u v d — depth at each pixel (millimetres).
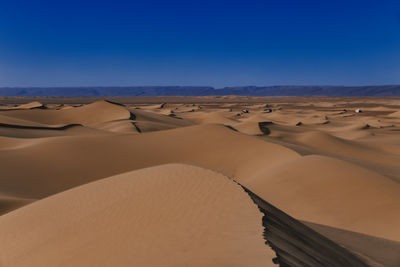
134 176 12047
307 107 198500
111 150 32719
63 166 28781
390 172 31734
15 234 9828
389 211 15531
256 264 5426
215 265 5590
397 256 11148
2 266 8398
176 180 10453
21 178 25484
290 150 28859
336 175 19422
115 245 7438
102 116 80438
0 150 30328
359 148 52531
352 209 16406
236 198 8672
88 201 10633
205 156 32156
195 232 7043
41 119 76688
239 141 33406
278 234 7234
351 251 10250
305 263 6156
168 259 6168
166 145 34688
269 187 20484
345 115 123875
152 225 7887
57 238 8789
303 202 17766
